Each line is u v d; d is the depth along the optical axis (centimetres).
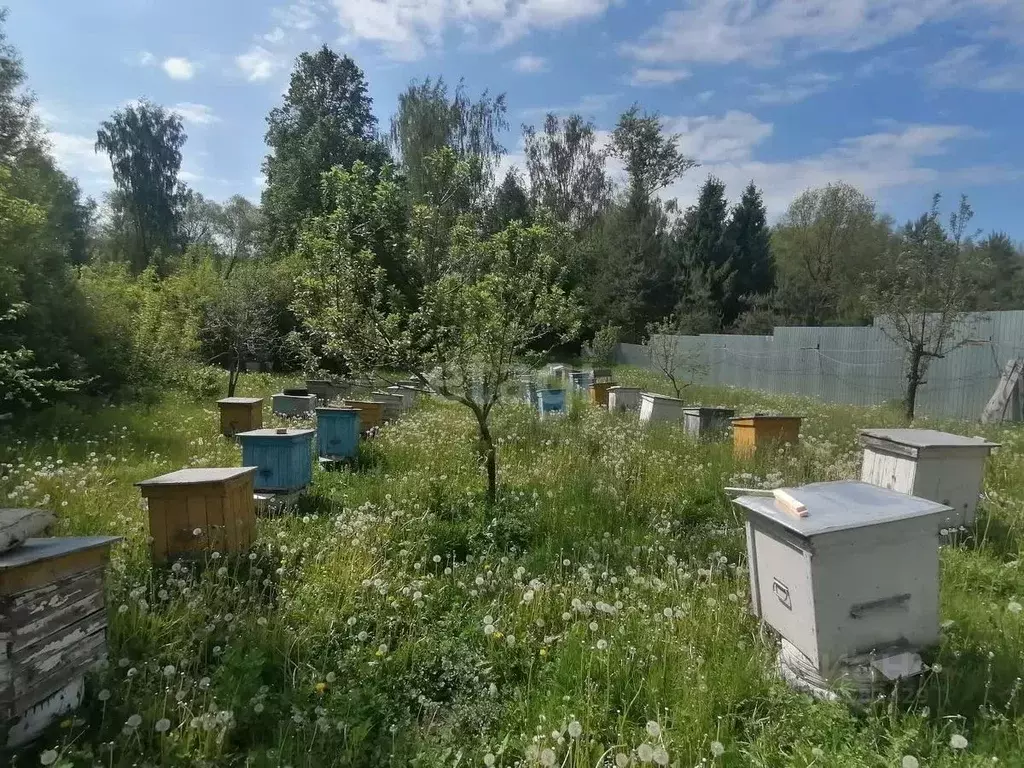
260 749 309
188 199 5950
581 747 294
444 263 707
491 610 450
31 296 1488
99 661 353
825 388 2014
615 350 3878
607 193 5275
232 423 1159
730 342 2570
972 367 1472
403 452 990
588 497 713
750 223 4388
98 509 651
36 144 1811
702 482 757
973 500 605
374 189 735
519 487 761
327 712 336
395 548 568
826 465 815
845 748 289
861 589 346
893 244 4372
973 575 507
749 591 457
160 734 312
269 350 2233
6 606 292
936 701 334
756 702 338
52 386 1420
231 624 418
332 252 688
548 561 542
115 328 1773
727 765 289
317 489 789
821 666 345
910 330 1313
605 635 405
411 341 697
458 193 745
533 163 5266
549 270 737
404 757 312
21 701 298
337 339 690
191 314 2203
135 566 512
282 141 4278
